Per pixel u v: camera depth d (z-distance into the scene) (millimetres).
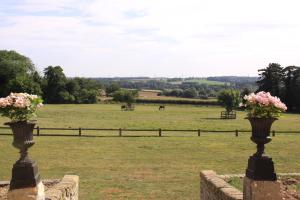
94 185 16172
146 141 31000
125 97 95688
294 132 37969
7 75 103562
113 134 36156
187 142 30688
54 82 113125
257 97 8352
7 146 27000
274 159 23141
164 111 80000
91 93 115125
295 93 91688
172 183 16672
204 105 107188
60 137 32781
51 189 9805
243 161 22703
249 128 44719
